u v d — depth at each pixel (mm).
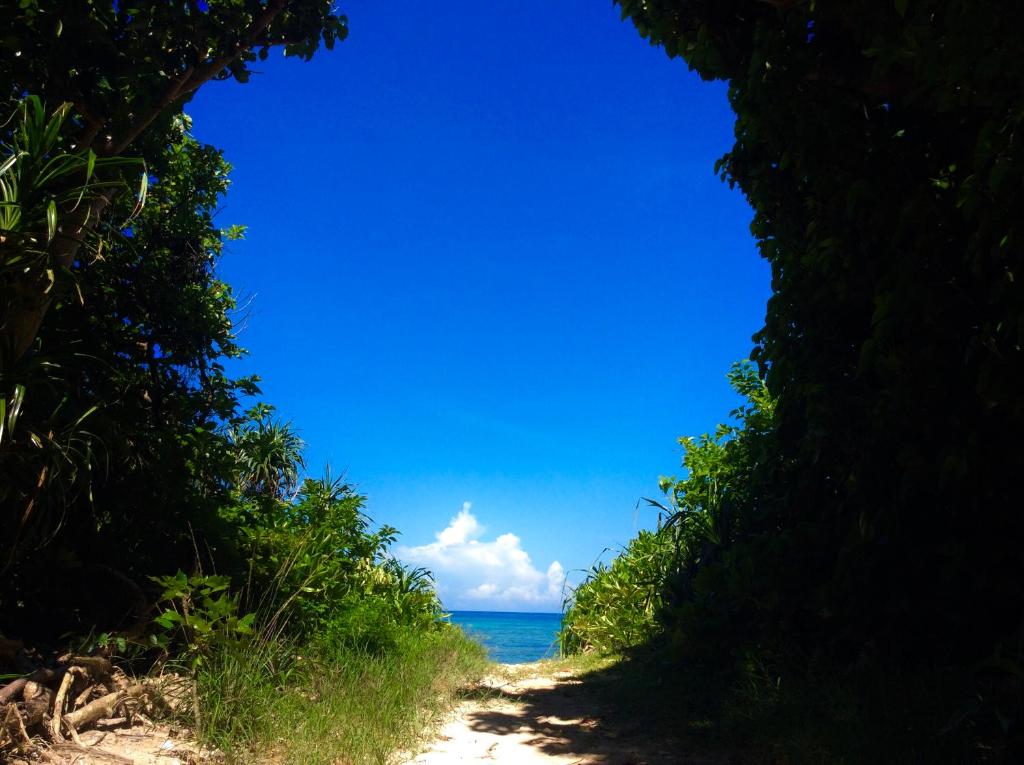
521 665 10539
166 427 6270
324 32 6625
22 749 3102
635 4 6555
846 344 5465
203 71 5965
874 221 4828
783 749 4090
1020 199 3602
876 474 4730
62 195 4051
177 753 3449
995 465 4156
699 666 6293
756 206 6371
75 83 5277
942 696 3988
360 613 7496
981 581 4219
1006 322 3721
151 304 6918
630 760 4449
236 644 4484
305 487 9023
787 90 5270
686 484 9383
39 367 4168
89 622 4898
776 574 5363
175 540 5840
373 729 4398
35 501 3881
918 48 3873
